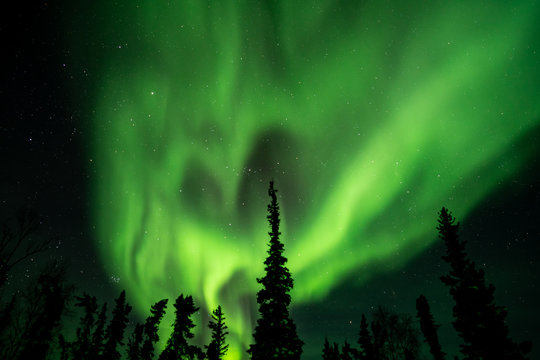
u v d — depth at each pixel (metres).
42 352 21.00
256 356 21.27
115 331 28.62
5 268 20.06
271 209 25.70
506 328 14.48
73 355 24.30
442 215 17.20
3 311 20.17
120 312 29.81
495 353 13.99
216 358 31.25
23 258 20.84
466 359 14.76
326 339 26.56
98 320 27.73
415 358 24.47
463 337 15.03
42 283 22.23
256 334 21.98
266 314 22.47
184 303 29.56
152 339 31.55
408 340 26.42
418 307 23.03
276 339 21.34
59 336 22.84
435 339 21.73
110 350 27.69
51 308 21.77
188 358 27.58
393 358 25.84
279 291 22.84
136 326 31.89
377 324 23.95
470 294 15.21
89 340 26.39
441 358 21.14
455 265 16.00
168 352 27.41
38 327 21.19
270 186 26.56
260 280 23.45
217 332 32.91
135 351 30.55
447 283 16.03
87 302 27.08
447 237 16.64
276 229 24.92
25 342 20.73
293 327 22.33
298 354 21.48
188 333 28.41
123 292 31.03
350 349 23.34
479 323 14.70
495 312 14.76
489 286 15.34
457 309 15.41
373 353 22.84
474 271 15.65
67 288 23.08
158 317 32.84
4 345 20.02
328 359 25.67
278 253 24.03
